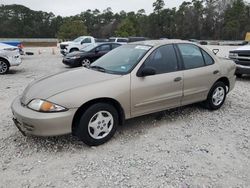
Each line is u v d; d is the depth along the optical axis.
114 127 4.43
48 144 4.31
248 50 9.41
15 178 3.46
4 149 4.16
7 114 5.74
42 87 4.28
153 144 4.38
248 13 94.50
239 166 3.79
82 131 4.10
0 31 100.81
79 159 3.90
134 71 4.59
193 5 99.44
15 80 9.98
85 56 14.12
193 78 5.30
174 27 97.50
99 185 3.34
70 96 3.97
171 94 5.01
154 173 3.59
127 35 79.06
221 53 26.34
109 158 3.94
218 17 95.88
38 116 3.85
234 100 6.93
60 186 3.32
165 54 5.04
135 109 4.62
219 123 5.28
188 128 5.02
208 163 3.84
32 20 106.62
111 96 4.27
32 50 33.91
